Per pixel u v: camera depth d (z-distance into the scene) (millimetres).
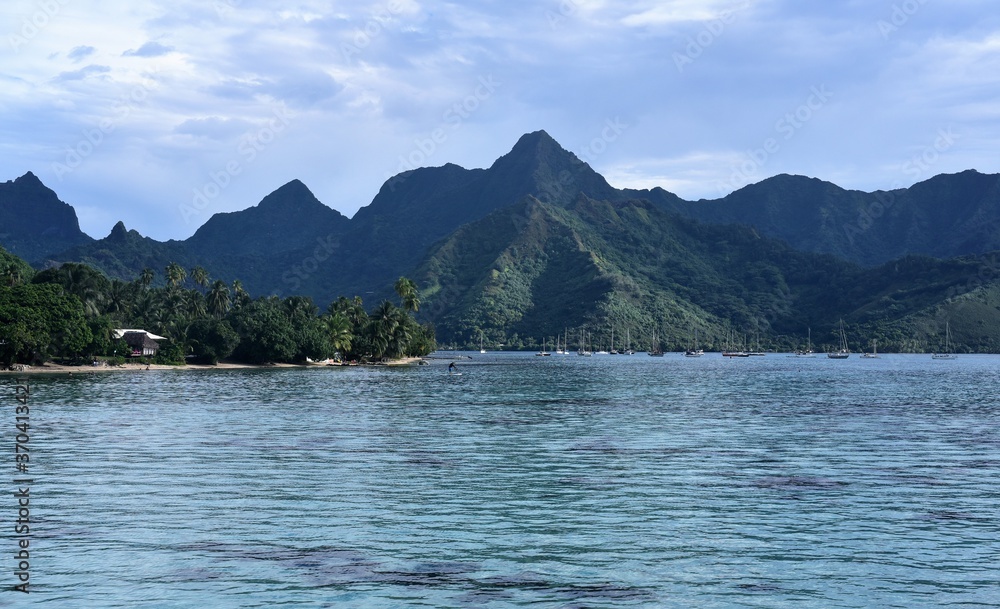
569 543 27391
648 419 70625
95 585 23078
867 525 29828
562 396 103312
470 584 23250
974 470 41969
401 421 67375
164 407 79125
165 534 28281
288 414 72812
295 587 22953
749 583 23422
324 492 35562
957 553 26312
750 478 39406
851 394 110438
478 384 134500
